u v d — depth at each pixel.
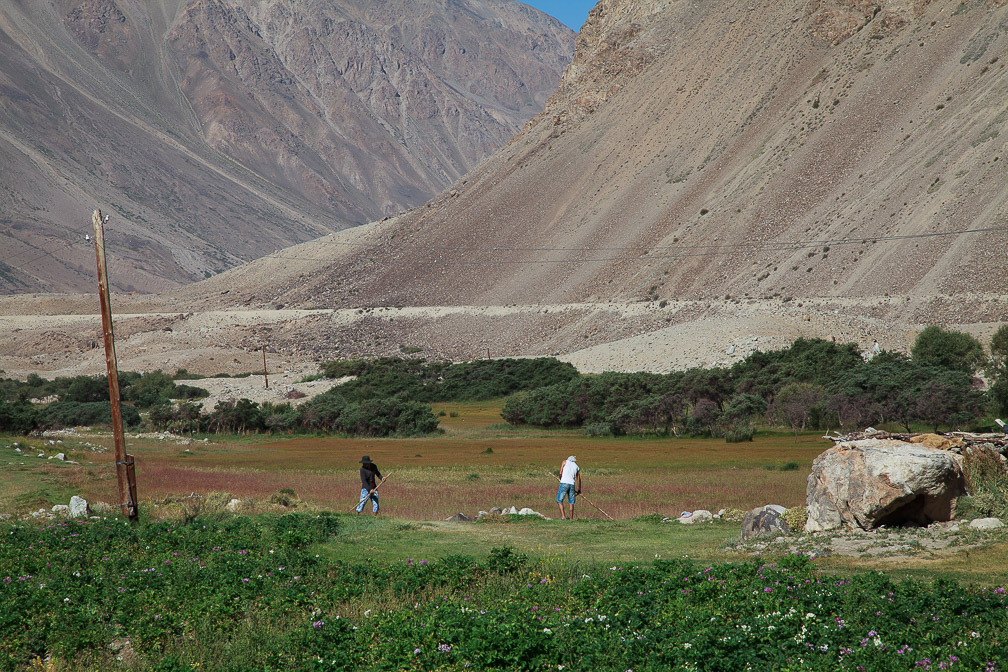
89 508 22.75
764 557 15.59
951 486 17.27
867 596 11.23
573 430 77.88
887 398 63.56
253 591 13.16
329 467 45.47
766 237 166.75
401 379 114.94
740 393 73.31
